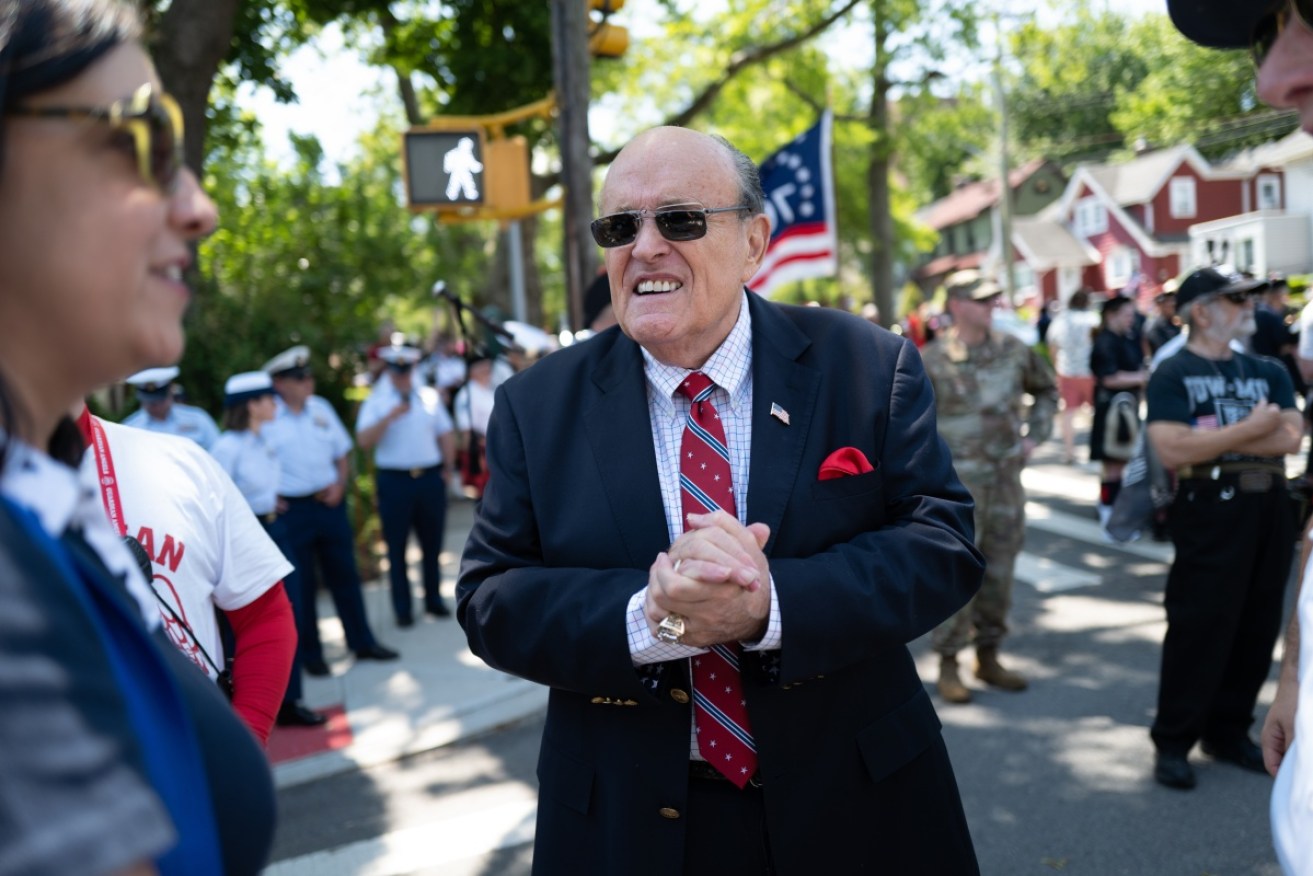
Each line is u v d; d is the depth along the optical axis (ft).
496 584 5.72
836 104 84.02
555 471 5.94
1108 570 22.63
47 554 2.18
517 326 27.17
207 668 6.02
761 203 6.18
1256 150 105.29
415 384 22.35
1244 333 13.05
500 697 17.19
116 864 1.90
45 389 2.58
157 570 5.93
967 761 13.56
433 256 61.93
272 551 6.75
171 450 6.28
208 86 26.40
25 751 1.87
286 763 15.03
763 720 5.34
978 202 172.04
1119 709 14.96
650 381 6.07
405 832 12.76
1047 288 141.49
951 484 5.82
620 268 5.84
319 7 38.04
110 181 2.47
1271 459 12.02
